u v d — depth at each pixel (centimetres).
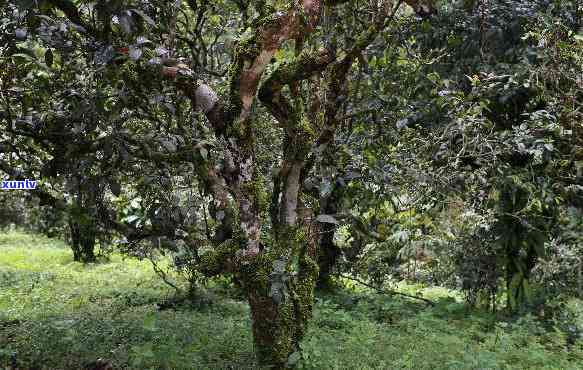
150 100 439
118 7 351
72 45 418
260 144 676
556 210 797
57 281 1038
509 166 732
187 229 515
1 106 531
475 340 662
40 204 527
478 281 854
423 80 760
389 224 799
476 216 808
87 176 488
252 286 470
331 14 583
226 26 641
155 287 970
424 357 539
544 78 689
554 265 847
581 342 697
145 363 493
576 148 697
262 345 480
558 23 662
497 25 770
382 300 843
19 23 436
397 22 662
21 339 597
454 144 738
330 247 908
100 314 734
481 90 678
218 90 586
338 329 656
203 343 560
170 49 470
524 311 818
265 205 474
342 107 618
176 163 495
